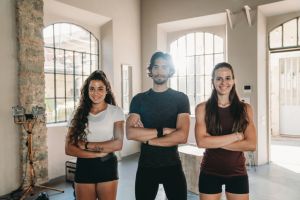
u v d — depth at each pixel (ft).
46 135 14.46
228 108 6.66
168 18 20.99
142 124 7.05
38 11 14.10
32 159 13.16
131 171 16.66
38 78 14.16
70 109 17.84
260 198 12.42
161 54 6.93
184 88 22.59
